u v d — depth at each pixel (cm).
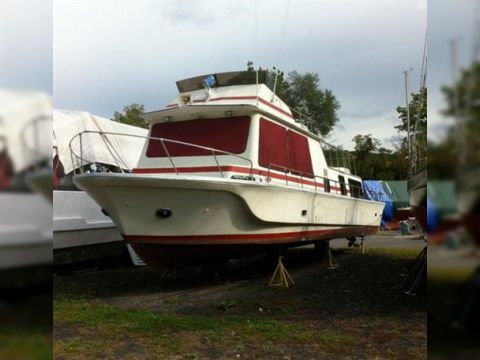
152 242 688
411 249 1386
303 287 752
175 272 867
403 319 549
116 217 683
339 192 1135
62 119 887
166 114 816
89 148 915
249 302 643
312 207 890
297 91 3009
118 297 686
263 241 766
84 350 443
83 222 870
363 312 585
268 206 743
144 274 909
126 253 1026
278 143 859
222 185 660
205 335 489
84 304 629
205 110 794
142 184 634
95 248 936
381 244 1583
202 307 616
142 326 520
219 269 858
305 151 980
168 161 798
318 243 1109
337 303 635
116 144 984
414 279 741
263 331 502
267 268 976
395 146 3159
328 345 457
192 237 693
